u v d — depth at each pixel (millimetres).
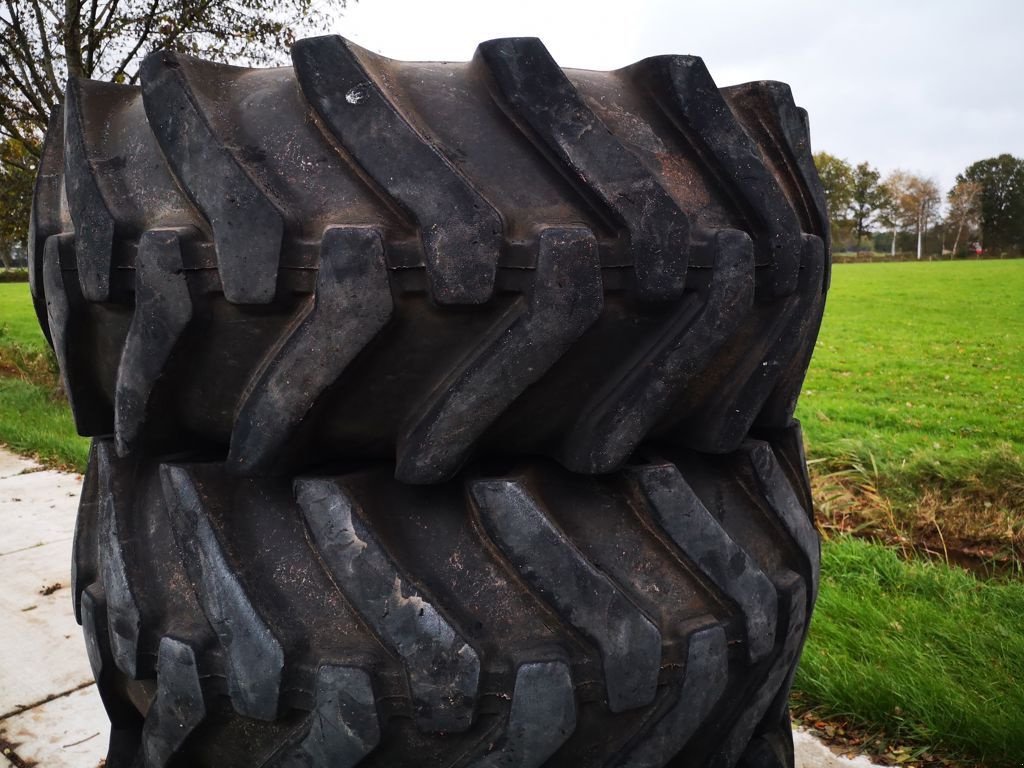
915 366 12258
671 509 1173
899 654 2887
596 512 1166
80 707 2766
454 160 1053
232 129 1098
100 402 1363
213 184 1045
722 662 1176
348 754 1077
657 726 1154
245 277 1027
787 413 1411
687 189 1148
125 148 1187
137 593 1194
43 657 3117
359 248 994
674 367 1111
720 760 1316
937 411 8758
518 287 1027
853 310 21672
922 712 2561
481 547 1119
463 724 1066
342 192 1048
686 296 1122
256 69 1240
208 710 1146
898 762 2447
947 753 2479
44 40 8258
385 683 1074
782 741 1576
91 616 1329
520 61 1080
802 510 1374
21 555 4250
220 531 1134
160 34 8195
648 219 1061
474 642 1069
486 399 1046
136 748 1464
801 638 1366
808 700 2773
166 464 1173
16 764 2461
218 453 1250
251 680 1097
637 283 1062
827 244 1354
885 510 4934
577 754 1142
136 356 1114
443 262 997
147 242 1064
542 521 1095
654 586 1166
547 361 1036
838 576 3748
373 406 1099
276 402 1062
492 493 1097
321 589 1112
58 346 1269
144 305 1080
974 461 5473
